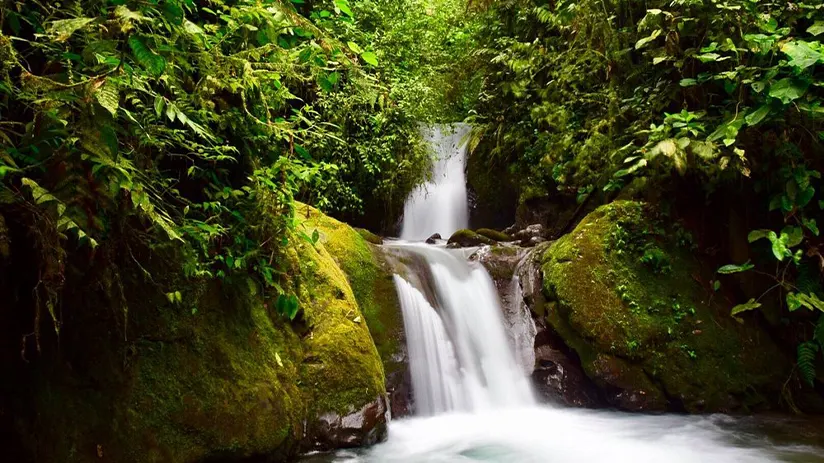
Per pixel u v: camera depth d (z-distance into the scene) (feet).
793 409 16.35
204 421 10.55
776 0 16.39
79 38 7.20
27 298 8.69
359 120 25.61
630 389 16.29
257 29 9.12
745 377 16.70
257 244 12.46
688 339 16.98
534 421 15.64
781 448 13.39
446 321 17.65
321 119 24.13
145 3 6.03
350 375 13.20
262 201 11.87
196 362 10.94
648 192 19.26
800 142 16.37
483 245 21.65
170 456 9.93
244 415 11.09
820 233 17.15
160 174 10.33
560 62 25.99
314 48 8.96
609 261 17.81
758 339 17.35
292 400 12.17
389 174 27.30
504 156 29.04
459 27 32.04
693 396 16.24
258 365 11.96
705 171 17.12
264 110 12.05
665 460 12.69
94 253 8.84
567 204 25.63
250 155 12.40
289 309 12.52
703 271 18.26
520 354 17.99
